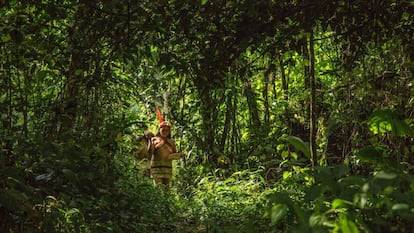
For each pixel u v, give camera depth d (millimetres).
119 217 7250
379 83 8461
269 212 3279
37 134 6699
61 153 6504
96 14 7039
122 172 9336
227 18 6723
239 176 12617
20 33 7027
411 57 7547
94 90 9227
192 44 7281
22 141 6383
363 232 3113
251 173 11883
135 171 10695
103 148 7848
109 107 9828
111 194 7531
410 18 7059
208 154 12461
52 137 7352
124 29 6910
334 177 3338
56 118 7543
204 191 11656
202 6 6527
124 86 10961
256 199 10172
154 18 6586
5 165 5863
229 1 6668
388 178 3016
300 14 6844
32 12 7172
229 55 7090
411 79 8094
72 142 7062
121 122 8016
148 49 7387
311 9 6750
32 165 6277
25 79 7562
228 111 13375
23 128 7082
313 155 8602
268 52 8172
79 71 7586
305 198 3350
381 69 8828
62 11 7047
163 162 13180
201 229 8273
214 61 7109
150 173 13188
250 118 13555
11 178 5133
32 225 5426
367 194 3031
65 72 7844
